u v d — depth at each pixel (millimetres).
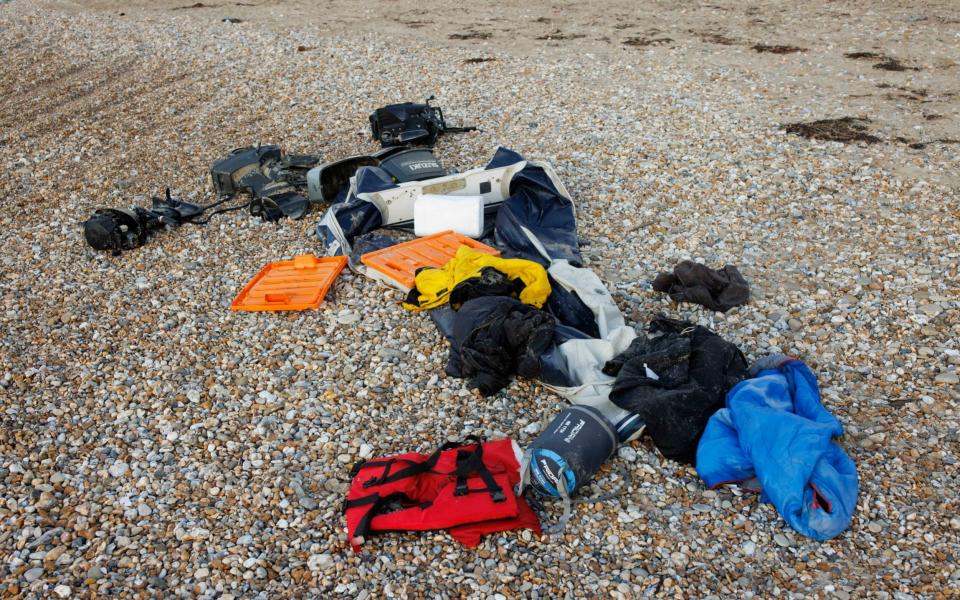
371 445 5227
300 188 9008
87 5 23078
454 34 16406
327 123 11609
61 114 12836
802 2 16828
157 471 5082
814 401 4949
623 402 5012
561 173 9227
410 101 12250
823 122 10180
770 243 7441
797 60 12977
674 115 10828
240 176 9102
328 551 4430
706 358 5145
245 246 8078
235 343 6426
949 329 6016
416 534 4496
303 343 6367
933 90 11164
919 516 4422
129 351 6391
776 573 4152
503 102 11914
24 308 7125
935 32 13844
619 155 9633
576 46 14797
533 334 5543
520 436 5219
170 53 16312
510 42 15453
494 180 8047
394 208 7922
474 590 4145
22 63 16359
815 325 6203
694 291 6453
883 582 4055
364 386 5828
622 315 6207
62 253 8164
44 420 5598
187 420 5543
